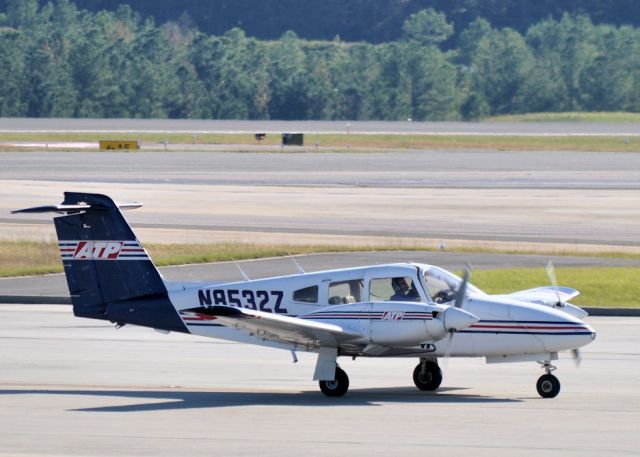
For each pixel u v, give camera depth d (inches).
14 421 1989.4
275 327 2158.0
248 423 1971.0
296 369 2642.7
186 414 2063.2
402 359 2827.3
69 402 2196.1
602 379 2490.2
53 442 1806.1
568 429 1904.5
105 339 3085.6
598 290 3902.6
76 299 2450.8
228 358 2795.3
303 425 1950.1
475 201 7436.0
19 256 4795.8
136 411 2094.0
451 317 2176.4
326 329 2153.1
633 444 1780.3
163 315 2416.3
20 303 3858.3
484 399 2242.9
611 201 7514.8
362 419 2009.1
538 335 2237.9
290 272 4357.8
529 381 2484.0
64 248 2442.2
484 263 4618.6
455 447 1763.0
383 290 2293.3
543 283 4013.3
